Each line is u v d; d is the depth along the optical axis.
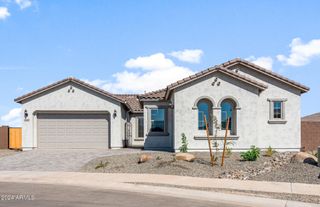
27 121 30.41
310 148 31.25
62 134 30.77
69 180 17.47
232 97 26.34
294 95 28.48
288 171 18.98
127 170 20.22
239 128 26.27
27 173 19.81
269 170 19.73
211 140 26.09
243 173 19.36
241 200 13.27
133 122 35.22
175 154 23.80
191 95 26.34
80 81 30.47
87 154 26.30
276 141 28.17
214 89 26.39
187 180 17.25
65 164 22.56
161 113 30.28
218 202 12.90
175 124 26.25
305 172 18.50
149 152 26.47
